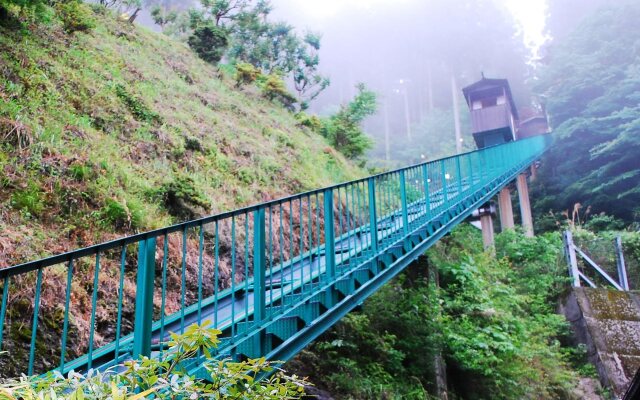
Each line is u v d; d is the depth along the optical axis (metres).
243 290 4.61
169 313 4.83
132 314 4.48
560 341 10.13
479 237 13.16
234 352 3.17
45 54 6.82
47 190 4.82
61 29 7.85
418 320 6.72
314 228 8.16
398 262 5.75
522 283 11.38
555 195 20.09
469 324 7.21
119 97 7.31
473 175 10.04
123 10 11.27
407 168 6.60
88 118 6.34
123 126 6.75
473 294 7.97
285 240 7.30
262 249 3.55
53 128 5.58
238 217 6.99
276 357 3.67
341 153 13.55
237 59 15.59
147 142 6.83
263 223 3.58
